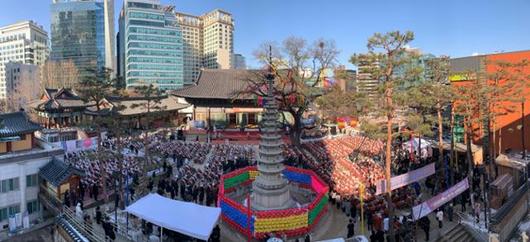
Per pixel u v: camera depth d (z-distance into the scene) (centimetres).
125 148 5003
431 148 4775
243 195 3588
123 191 3447
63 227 2858
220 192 3059
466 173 3925
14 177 3422
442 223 2950
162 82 15338
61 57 14212
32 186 3566
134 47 14825
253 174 3797
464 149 4553
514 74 4106
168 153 4825
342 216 3075
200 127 6919
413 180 2862
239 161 4138
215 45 18262
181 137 5912
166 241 2569
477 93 3500
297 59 4916
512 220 3400
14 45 16088
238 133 6469
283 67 4919
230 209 2856
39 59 16350
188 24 18762
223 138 6050
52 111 7225
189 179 3534
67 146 4644
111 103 4706
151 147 5097
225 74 7556
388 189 2552
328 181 3538
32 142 3866
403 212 3030
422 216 2545
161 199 2552
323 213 3047
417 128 2558
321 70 4931
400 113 2950
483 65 5259
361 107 2634
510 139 5156
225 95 6888
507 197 3591
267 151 2953
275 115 2998
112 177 3716
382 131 2681
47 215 3616
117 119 3528
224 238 2702
